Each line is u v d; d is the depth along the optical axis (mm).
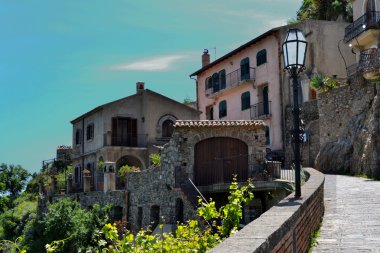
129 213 23344
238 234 5297
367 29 27062
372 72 23031
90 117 36875
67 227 21281
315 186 10602
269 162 19547
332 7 38062
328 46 32469
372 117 21625
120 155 33656
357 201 12477
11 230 34281
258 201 19219
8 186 54031
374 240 8312
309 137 28547
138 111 35469
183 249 8164
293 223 6793
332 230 9359
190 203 17938
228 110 38656
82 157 37781
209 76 41375
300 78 31391
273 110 33250
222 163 19906
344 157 24078
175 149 19859
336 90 26281
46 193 35625
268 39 33906
